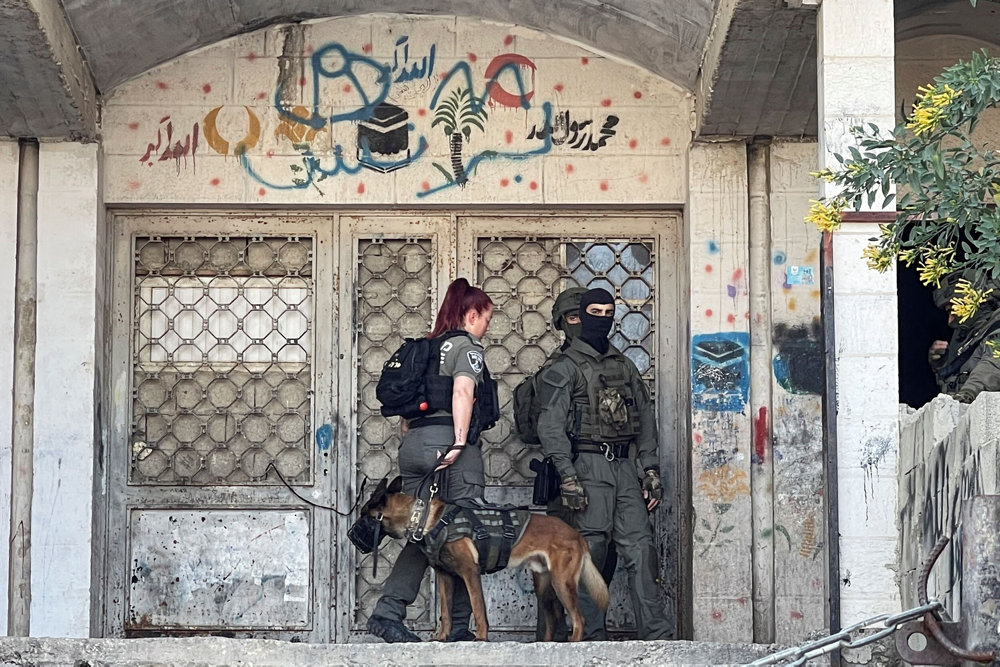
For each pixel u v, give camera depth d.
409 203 9.92
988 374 7.73
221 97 9.95
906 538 7.27
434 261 10.05
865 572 7.36
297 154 9.93
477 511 8.30
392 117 9.98
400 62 10.02
